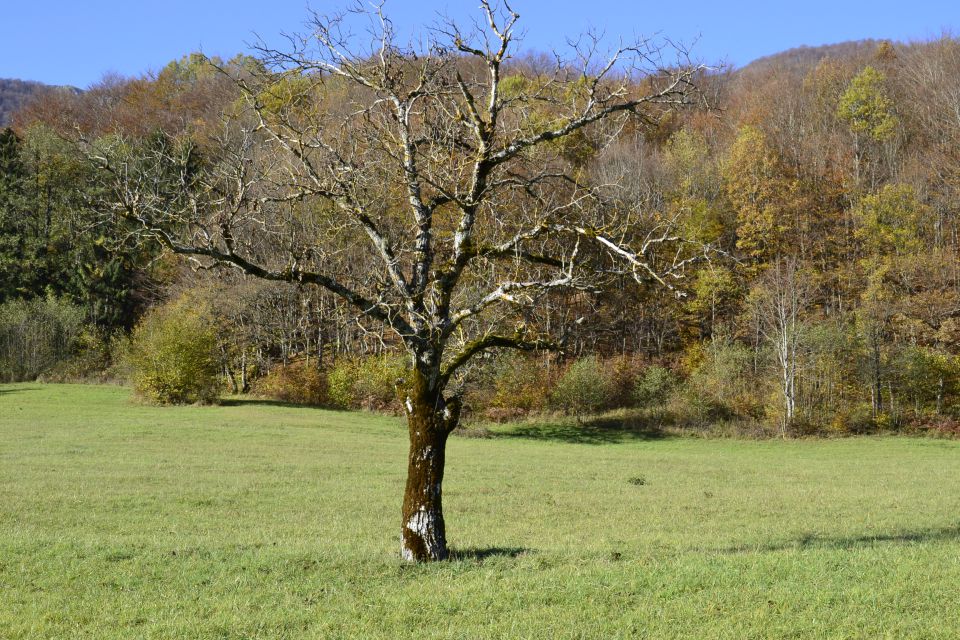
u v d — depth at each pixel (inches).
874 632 360.2
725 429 2283.5
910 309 2541.8
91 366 3004.4
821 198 2979.8
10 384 2755.9
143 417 1996.8
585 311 2448.3
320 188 536.4
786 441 2155.5
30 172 3189.0
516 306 575.2
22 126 3624.5
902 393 2425.0
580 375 2486.5
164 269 2815.0
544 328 1449.3
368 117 556.7
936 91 3277.6
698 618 382.0
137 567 497.0
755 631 360.8
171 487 999.0
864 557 510.3
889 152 3102.9
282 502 919.7
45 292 3181.6
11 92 5861.2
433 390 525.3
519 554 560.4
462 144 565.0
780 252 2859.3
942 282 2600.9
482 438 2155.5
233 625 379.2
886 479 1323.8
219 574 480.4
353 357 2615.7
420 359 525.0
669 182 2568.9
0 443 1428.4
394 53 540.4
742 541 694.5
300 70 528.7
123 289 3147.1
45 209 3218.5
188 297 2586.1
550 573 479.5
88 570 487.5
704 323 2851.9
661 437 2257.6
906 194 2755.9
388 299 552.4
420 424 524.4
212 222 513.3
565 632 363.9
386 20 536.7
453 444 1902.1
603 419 2453.2
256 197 522.3
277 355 2984.7
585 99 562.9
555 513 883.4
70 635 367.2
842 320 2559.1
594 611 395.5
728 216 2815.0
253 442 1595.7
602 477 1279.5
